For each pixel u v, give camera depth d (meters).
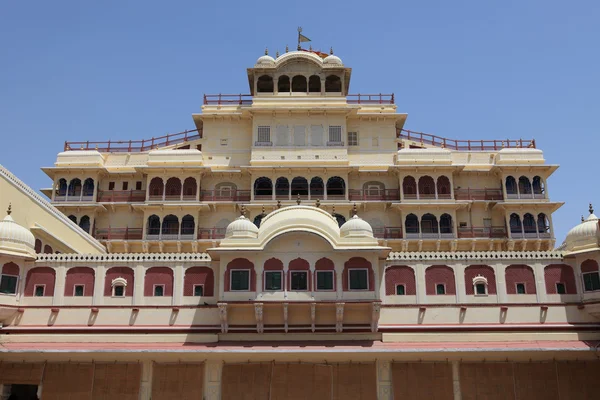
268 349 31.05
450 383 31.56
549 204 51.88
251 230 33.34
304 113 53.50
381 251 32.44
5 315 32.25
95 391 31.38
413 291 33.47
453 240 50.84
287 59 55.03
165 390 31.38
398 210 52.31
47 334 32.50
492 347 31.44
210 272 33.78
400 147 56.06
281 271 32.53
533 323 32.84
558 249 38.75
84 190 53.00
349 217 51.66
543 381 31.77
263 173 51.94
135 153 55.03
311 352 30.81
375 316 32.06
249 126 54.84
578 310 33.06
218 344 32.06
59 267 33.81
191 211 51.75
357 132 54.75
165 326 32.72
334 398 31.27
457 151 55.12
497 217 53.09
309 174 52.06
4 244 32.59
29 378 31.56
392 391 31.36
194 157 53.06
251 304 31.92
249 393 31.33
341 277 32.41
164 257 33.97
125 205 52.38
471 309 33.09
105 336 32.53
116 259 33.97
